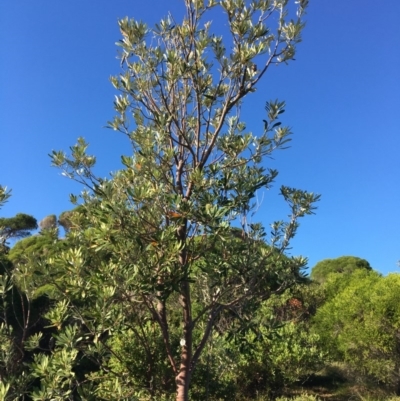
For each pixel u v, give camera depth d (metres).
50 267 3.78
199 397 6.43
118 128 3.70
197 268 3.96
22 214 18.94
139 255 3.03
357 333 9.84
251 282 3.74
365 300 10.28
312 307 14.41
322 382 11.05
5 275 4.11
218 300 3.62
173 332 5.48
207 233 3.34
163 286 3.06
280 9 3.71
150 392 4.09
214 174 3.59
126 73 3.79
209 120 3.84
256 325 3.93
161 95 3.75
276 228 4.14
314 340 10.83
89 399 3.30
